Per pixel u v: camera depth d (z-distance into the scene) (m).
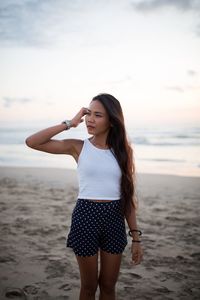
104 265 2.51
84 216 2.41
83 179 2.45
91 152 2.46
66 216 6.32
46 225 5.72
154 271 3.98
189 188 9.48
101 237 2.47
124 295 3.37
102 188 2.42
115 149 2.50
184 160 15.20
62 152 2.51
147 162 14.91
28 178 10.91
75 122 2.49
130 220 2.60
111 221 2.44
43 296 3.27
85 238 2.39
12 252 4.43
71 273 3.81
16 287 3.43
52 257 4.29
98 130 2.49
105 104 2.49
